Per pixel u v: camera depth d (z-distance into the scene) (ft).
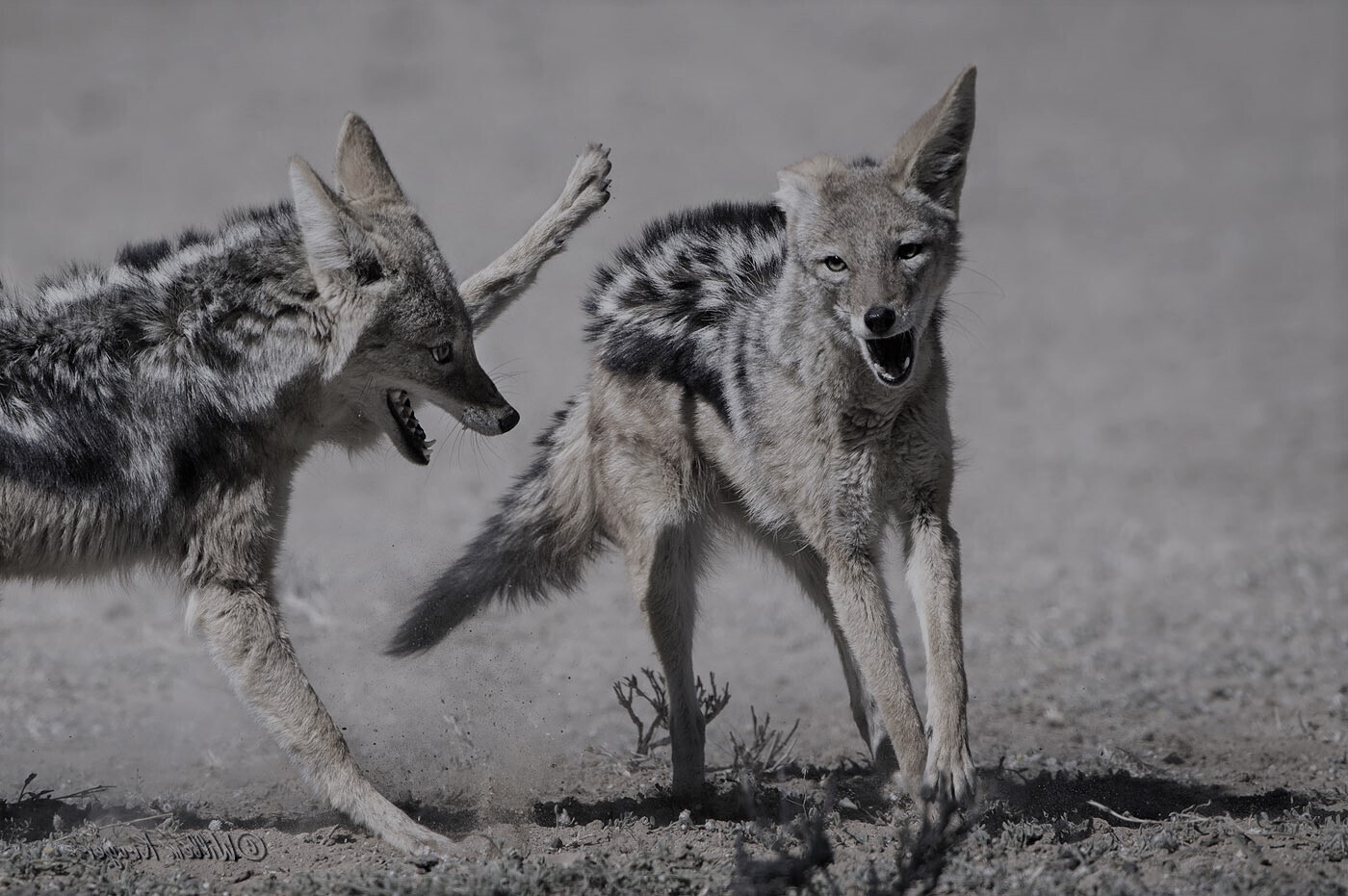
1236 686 66.08
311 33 309.01
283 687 44.91
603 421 53.93
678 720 50.67
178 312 46.26
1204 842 42.91
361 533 92.99
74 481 44.73
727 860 41.78
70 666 69.26
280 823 47.85
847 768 54.70
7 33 299.99
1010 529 101.14
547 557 57.52
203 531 45.47
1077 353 160.25
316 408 48.06
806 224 47.26
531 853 42.88
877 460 46.85
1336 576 86.17
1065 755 55.88
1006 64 315.78
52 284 47.70
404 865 41.42
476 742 55.11
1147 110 286.66
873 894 37.01
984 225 216.13
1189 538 97.35
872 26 337.52
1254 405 140.05
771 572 64.90
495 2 337.31
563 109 261.85
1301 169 247.09
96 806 49.11
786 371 47.67
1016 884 38.99
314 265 46.42
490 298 54.39
